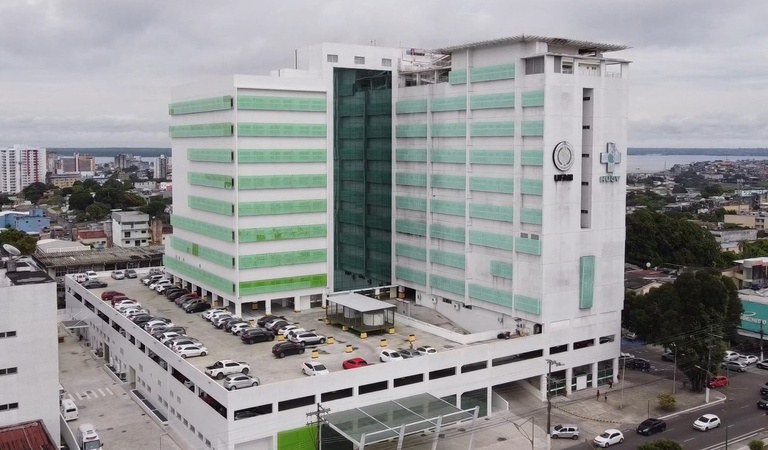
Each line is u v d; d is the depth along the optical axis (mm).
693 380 99000
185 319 111000
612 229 101188
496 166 101688
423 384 86000
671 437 82750
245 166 109875
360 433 71688
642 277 164250
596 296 100312
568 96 95250
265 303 114125
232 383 76625
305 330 98562
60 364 115688
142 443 82875
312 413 75000
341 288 120562
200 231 121938
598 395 97625
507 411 91500
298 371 84188
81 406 95562
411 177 118312
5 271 84375
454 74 107500
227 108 109938
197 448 81062
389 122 121250
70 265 168250
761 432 84125
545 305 95625
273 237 113062
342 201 119500
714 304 97438
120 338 109500
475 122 104812
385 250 123250
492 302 103562
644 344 116125
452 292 111125
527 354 95188
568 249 97125
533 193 95938
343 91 118125
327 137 117000
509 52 98812
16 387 76062
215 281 117562
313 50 117000
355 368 82188
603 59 99438
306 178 115375
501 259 101812
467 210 106812
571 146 96062
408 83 122250
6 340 75188
